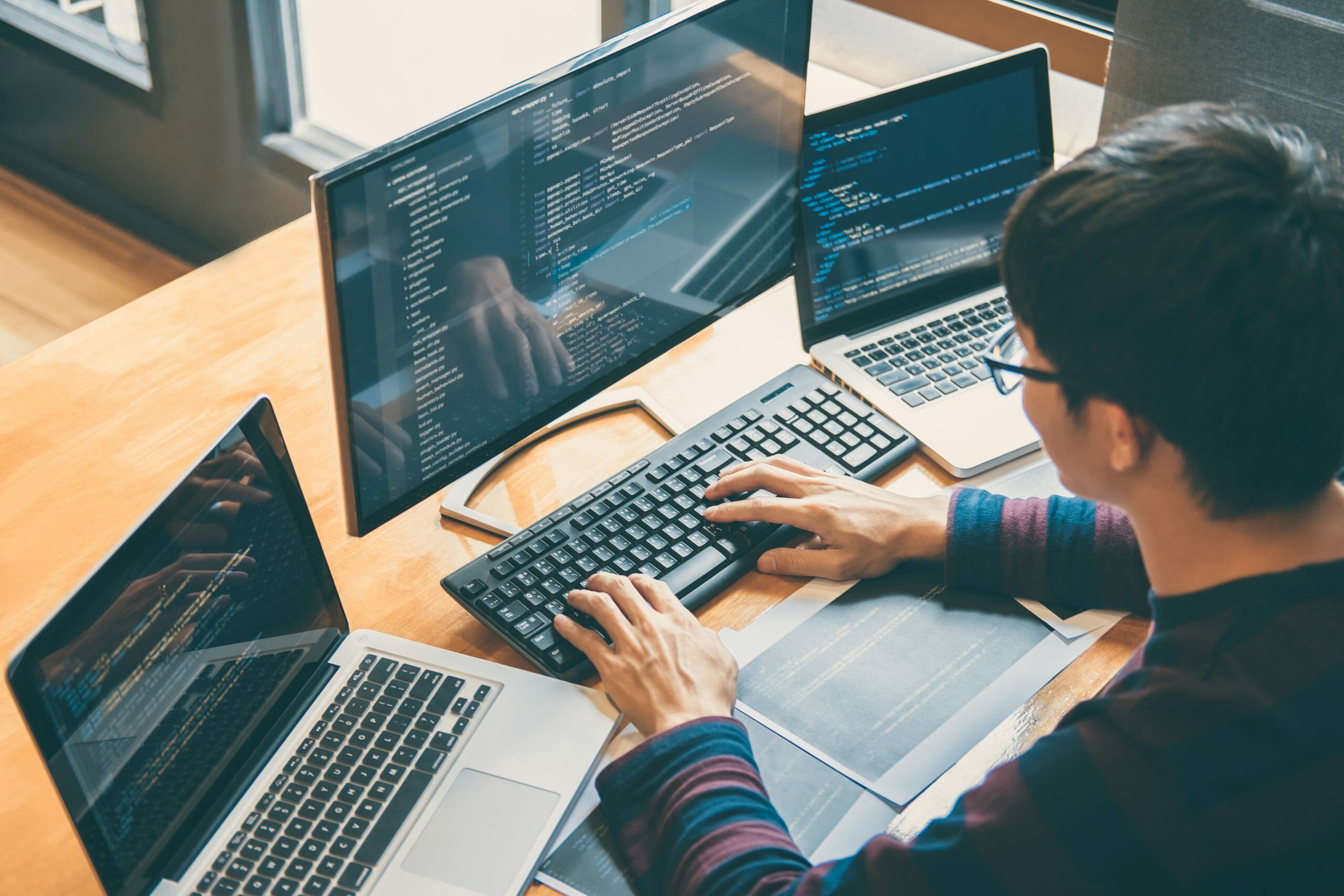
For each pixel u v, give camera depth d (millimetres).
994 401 1242
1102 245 593
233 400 1246
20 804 886
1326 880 625
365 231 882
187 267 2865
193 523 813
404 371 975
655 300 1175
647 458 1159
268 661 891
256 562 873
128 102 2729
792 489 1100
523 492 1162
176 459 1180
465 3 2662
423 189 908
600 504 1104
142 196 2895
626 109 1033
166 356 1296
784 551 1074
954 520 1057
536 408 1116
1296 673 614
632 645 936
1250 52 1335
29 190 3072
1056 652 998
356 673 943
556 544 1065
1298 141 606
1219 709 619
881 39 1790
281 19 2467
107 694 747
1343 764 603
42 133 2992
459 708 923
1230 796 612
